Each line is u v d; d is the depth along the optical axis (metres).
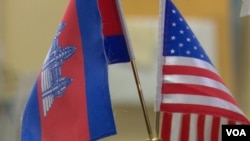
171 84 1.67
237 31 2.97
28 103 1.68
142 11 2.91
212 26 2.95
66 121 1.60
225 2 2.96
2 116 2.83
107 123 1.54
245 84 2.97
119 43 1.82
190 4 2.93
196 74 1.69
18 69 2.91
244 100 2.96
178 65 1.69
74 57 1.64
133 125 2.82
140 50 2.88
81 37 1.64
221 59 2.99
